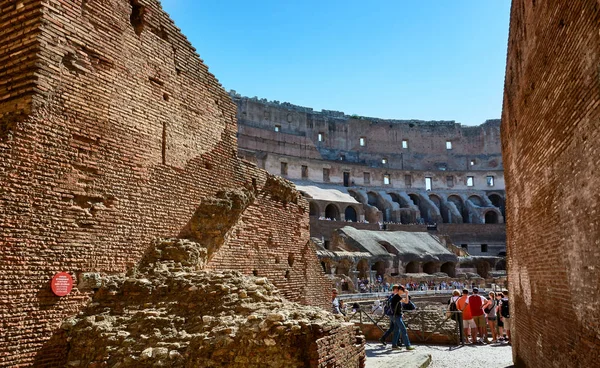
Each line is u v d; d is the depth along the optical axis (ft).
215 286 37.58
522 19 42.88
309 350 29.71
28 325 32.37
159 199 43.91
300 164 274.16
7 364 31.04
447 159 357.00
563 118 30.91
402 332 57.88
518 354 49.85
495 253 274.57
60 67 36.01
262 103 305.12
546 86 34.78
